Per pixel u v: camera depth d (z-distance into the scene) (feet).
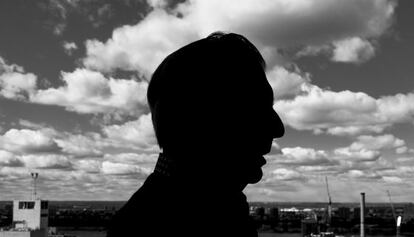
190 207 2.56
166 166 2.64
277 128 2.85
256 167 2.78
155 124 2.71
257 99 2.77
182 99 2.65
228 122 2.67
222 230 2.60
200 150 2.64
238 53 2.78
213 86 2.66
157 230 2.49
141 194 2.60
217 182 2.66
